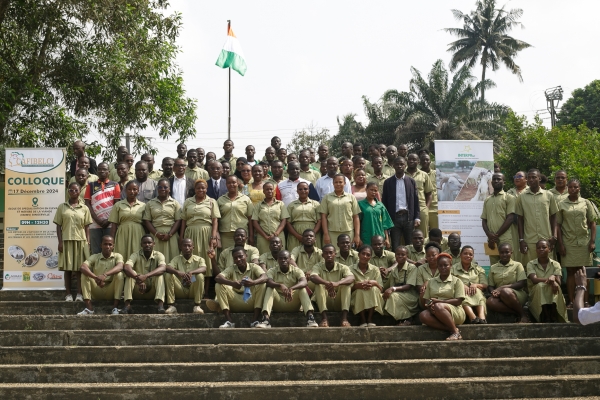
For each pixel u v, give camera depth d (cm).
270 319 945
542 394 758
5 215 1061
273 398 740
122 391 738
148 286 980
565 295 1084
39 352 830
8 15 1584
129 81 1728
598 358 814
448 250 1075
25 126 1609
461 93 3744
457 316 902
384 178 1209
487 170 1137
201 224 1030
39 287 1056
